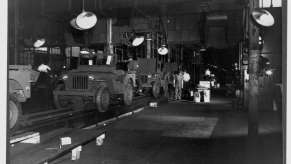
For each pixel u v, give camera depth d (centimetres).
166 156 520
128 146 592
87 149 568
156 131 741
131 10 1034
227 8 984
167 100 1523
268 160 468
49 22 1418
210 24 1424
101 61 1077
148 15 1095
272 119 839
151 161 491
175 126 812
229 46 1525
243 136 682
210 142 624
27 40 1342
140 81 1406
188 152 546
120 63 1259
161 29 1608
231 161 484
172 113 1084
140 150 561
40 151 465
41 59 1677
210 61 3309
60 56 1670
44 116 726
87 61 1107
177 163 479
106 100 919
